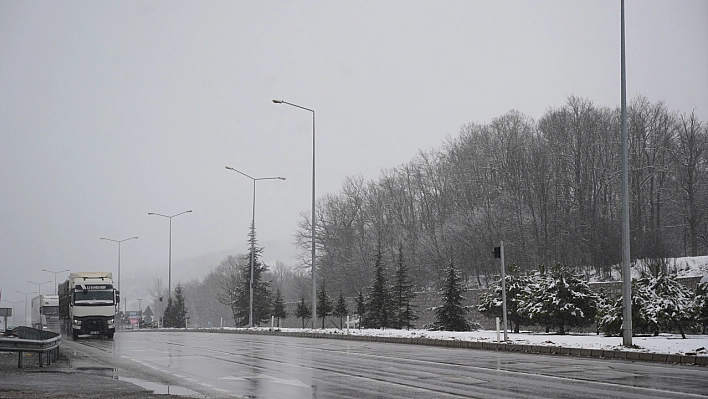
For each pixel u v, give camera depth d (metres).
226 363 22.64
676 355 20.56
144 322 122.38
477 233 69.19
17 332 25.03
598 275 57.34
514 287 38.09
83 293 44.88
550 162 66.38
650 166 58.47
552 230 64.12
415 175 84.81
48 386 15.79
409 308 54.00
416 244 79.88
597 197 64.12
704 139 59.88
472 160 76.19
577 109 66.06
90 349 31.75
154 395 14.21
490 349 27.75
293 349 29.45
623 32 25.11
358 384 16.05
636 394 13.65
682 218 61.44
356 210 89.00
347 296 84.56
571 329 41.41
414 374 18.03
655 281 30.22
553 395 13.69
